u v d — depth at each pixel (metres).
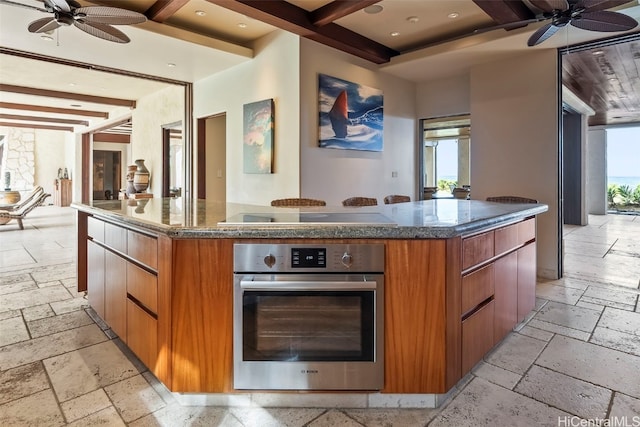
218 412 1.90
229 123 5.34
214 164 6.19
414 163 6.12
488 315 2.34
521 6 3.85
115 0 3.79
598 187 10.93
